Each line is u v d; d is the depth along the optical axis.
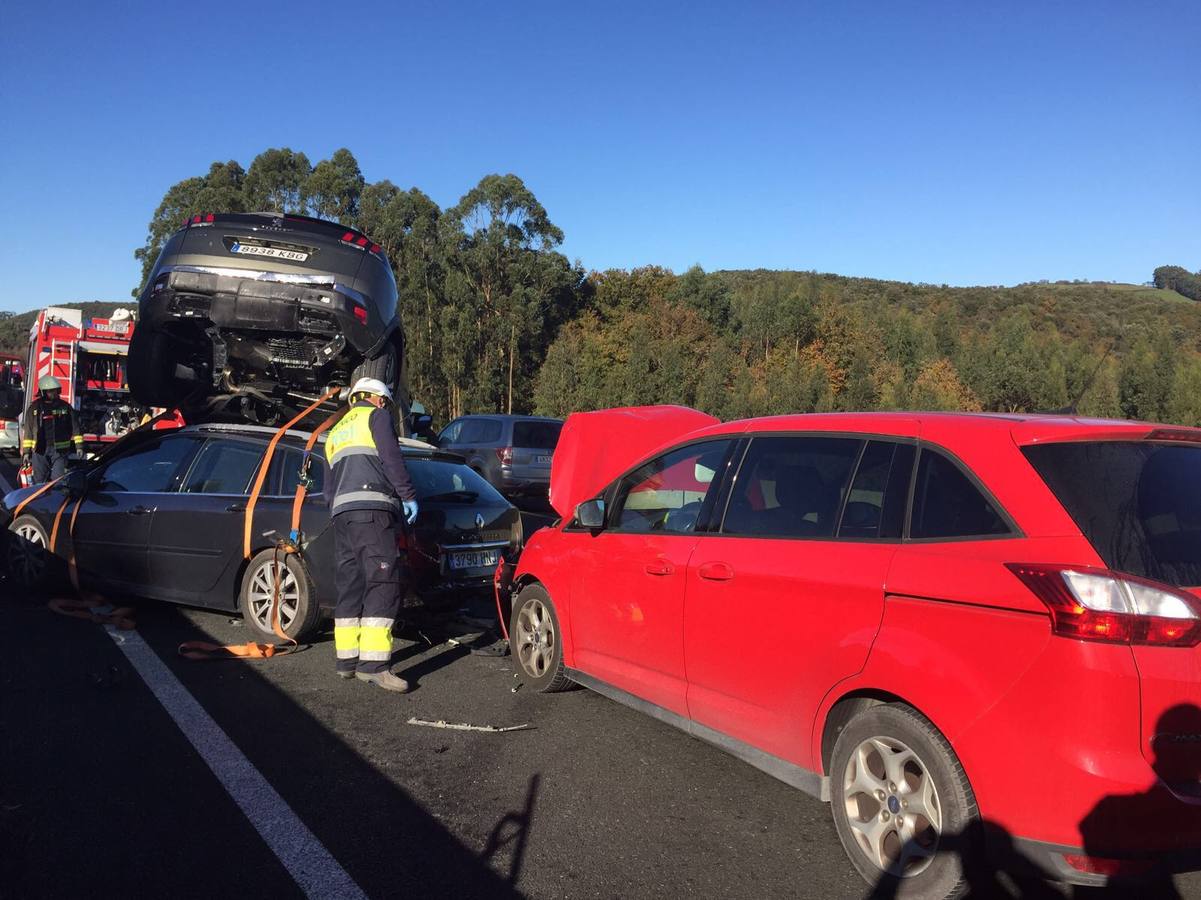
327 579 5.99
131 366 8.56
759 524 3.90
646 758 4.44
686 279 74.94
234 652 5.87
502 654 6.32
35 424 11.12
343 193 59.06
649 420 6.57
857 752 3.25
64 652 5.80
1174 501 2.92
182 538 6.53
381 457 5.41
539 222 59.81
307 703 5.09
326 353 8.23
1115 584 2.64
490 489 7.04
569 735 4.74
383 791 3.95
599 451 6.47
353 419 5.60
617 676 4.66
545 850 3.45
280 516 6.15
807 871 3.33
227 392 8.62
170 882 3.11
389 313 8.53
